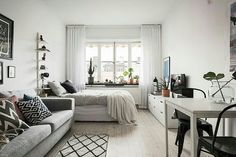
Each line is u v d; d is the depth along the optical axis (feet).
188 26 12.14
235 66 7.24
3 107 6.54
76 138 10.14
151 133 11.13
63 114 9.62
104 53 21.71
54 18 16.52
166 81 17.07
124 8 15.25
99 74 21.67
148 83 19.86
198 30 10.61
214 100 7.02
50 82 14.11
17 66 10.60
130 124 13.10
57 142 9.44
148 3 14.23
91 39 20.59
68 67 19.92
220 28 8.32
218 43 8.48
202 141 5.49
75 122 13.56
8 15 9.70
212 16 9.02
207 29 9.52
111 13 16.46
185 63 12.69
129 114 13.34
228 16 7.71
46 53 14.73
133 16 17.30
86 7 15.06
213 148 4.85
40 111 8.38
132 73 21.30
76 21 18.81
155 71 19.81
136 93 20.06
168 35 17.06
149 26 19.77
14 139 5.75
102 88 20.54
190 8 11.80
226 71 7.86
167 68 17.11
